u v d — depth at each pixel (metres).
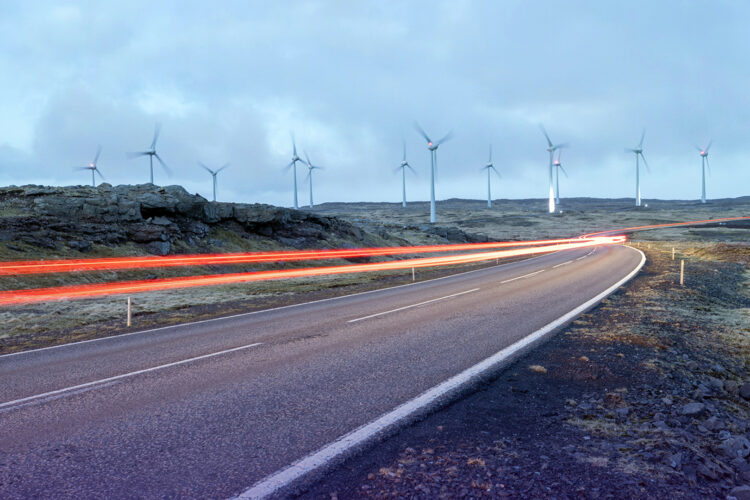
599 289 16.61
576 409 5.23
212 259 33.06
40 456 4.17
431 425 4.75
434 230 77.44
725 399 5.90
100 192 36.47
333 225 51.97
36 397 6.02
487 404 5.39
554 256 42.91
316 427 4.74
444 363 7.24
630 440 4.36
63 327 13.16
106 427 4.86
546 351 7.88
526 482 3.55
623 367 6.84
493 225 133.88
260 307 15.42
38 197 33.16
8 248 24.41
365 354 7.95
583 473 3.69
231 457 4.07
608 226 124.38
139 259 29.14
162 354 8.52
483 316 11.61
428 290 18.39
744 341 9.24
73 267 24.84
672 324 10.19
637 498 3.33
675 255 37.72
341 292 19.36
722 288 18.47
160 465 3.94
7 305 17.30
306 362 7.51
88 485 3.61
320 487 3.53
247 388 6.16
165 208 35.06
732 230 94.69
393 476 3.67
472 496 3.36
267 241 42.22
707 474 3.73
